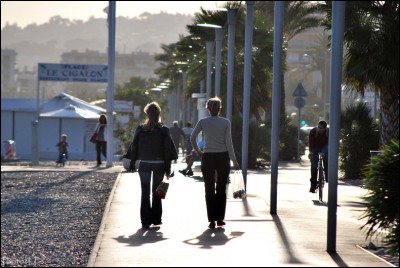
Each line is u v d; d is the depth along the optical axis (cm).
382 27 4731
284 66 10012
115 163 8706
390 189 2152
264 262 2009
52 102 13088
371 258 2095
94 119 13250
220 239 2433
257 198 3875
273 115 3138
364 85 4922
